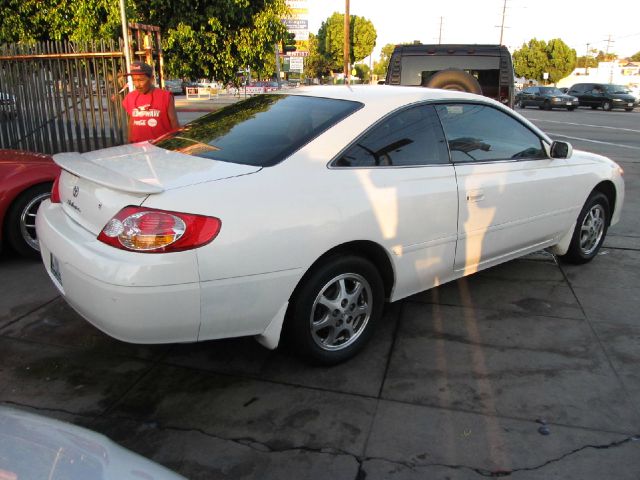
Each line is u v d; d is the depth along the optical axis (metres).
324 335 3.31
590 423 2.85
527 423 2.85
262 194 2.84
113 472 1.59
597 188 5.13
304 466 2.53
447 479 2.46
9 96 8.86
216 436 2.73
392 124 3.45
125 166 3.09
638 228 6.38
